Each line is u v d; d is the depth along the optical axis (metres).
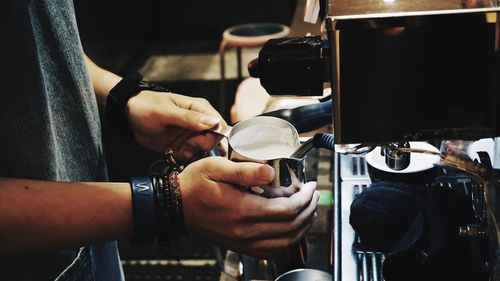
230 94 3.60
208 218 0.68
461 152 0.63
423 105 0.57
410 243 0.66
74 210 0.66
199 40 4.68
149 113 0.87
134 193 0.66
